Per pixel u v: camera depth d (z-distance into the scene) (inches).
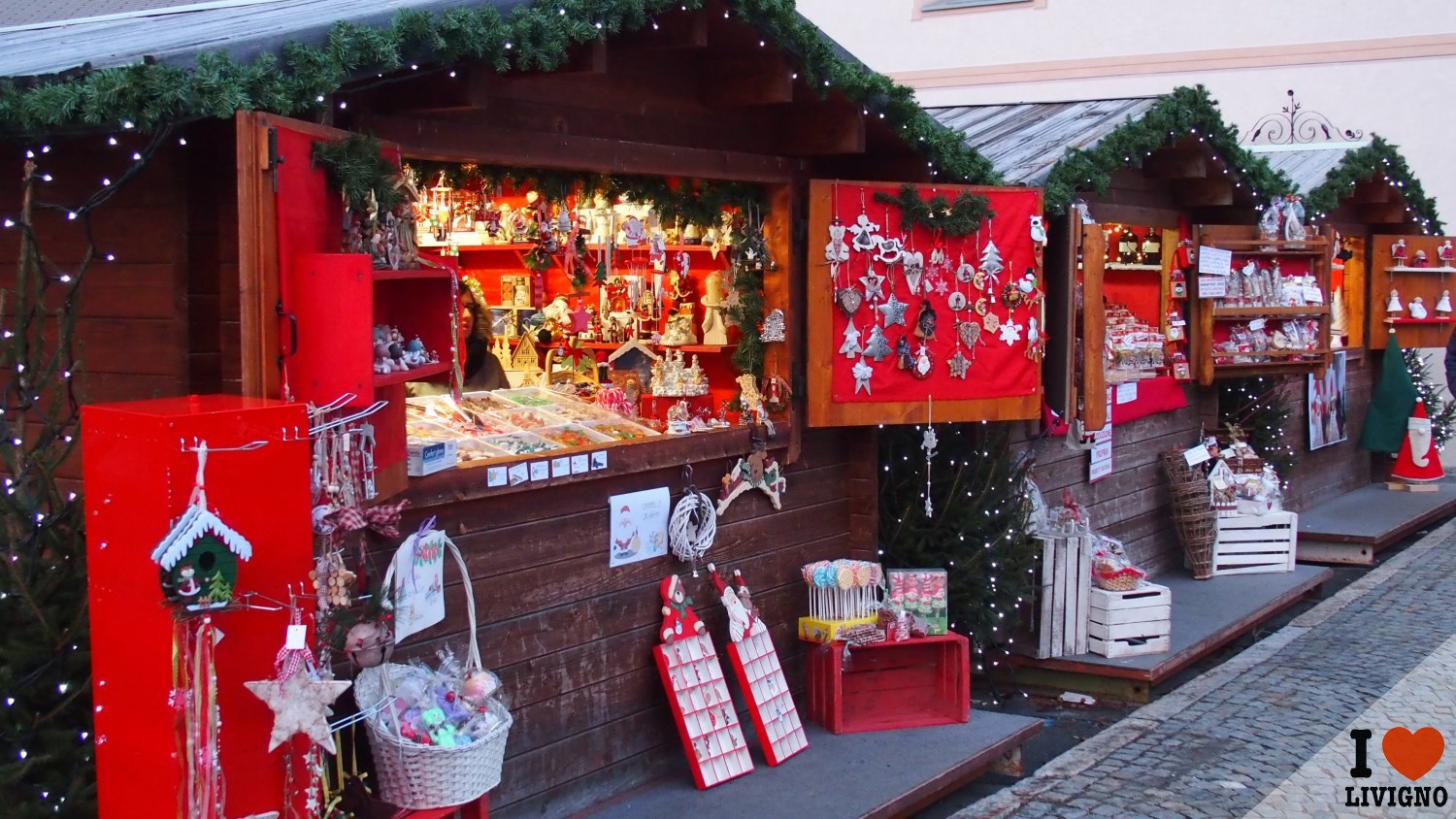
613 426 241.9
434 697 175.9
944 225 269.7
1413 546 497.0
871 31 810.2
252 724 140.1
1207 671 339.0
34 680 152.0
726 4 216.7
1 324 165.6
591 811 225.6
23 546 153.2
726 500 254.1
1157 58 733.9
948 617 298.0
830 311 261.9
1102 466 378.9
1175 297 414.0
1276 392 472.4
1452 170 667.4
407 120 186.2
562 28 186.2
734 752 242.5
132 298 166.9
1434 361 698.2
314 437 153.9
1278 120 705.0
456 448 199.5
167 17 237.3
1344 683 321.1
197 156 165.2
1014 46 770.2
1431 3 666.2
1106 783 255.3
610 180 235.0
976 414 281.0
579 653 225.1
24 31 257.3
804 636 271.6
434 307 179.0
